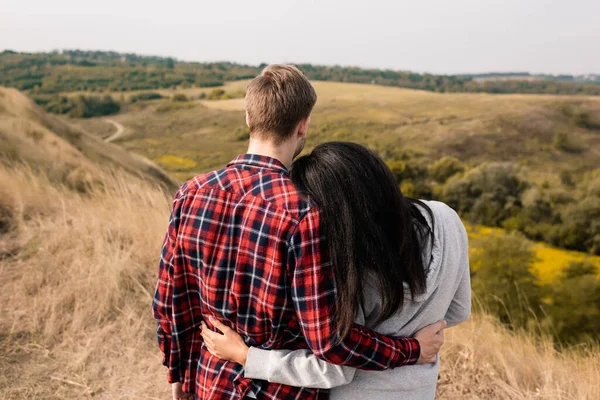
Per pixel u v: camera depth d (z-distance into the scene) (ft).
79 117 386.93
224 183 3.68
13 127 27.91
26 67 564.30
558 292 71.61
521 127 281.54
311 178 3.54
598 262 109.19
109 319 9.40
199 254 3.66
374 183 3.52
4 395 7.34
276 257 3.42
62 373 7.93
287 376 3.63
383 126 305.12
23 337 8.74
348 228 3.39
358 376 3.82
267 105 3.66
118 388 7.71
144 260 11.58
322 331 3.37
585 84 530.68
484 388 7.80
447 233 3.79
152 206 15.71
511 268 74.13
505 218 142.20
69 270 10.53
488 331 10.12
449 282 3.81
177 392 4.33
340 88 454.81
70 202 15.23
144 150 297.12
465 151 252.42
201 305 3.88
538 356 9.62
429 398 3.93
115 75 564.71
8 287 10.16
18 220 13.15
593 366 9.89
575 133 275.39
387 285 3.46
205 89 504.84
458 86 521.24
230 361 3.82
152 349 8.78
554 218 135.33
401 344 3.64
